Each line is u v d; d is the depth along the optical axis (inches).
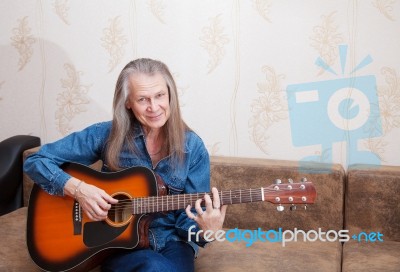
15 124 105.3
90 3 96.0
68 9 97.4
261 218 84.7
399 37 82.1
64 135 103.0
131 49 95.5
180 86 94.0
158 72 67.6
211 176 86.6
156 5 92.5
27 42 101.1
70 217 70.3
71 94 100.7
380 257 73.3
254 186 84.7
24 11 100.0
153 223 72.1
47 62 100.8
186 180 73.3
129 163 72.2
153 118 67.6
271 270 69.3
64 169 72.2
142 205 66.9
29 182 97.0
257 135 91.8
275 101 89.7
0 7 101.2
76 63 99.1
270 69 88.8
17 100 104.2
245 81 90.5
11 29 101.5
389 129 85.3
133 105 68.2
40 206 71.9
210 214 64.4
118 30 95.4
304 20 85.7
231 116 92.5
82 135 74.3
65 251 69.0
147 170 68.7
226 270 69.5
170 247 71.7
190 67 92.9
